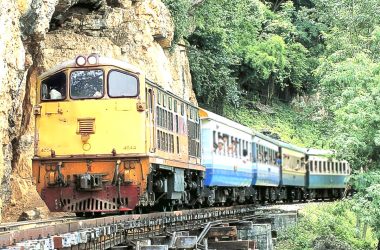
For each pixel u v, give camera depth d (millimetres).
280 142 39125
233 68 50000
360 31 37281
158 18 31641
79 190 18875
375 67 25500
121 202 18797
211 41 43250
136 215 18047
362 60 26219
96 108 19141
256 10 51812
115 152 18906
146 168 18844
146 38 30406
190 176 24688
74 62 19391
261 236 25266
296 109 57094
